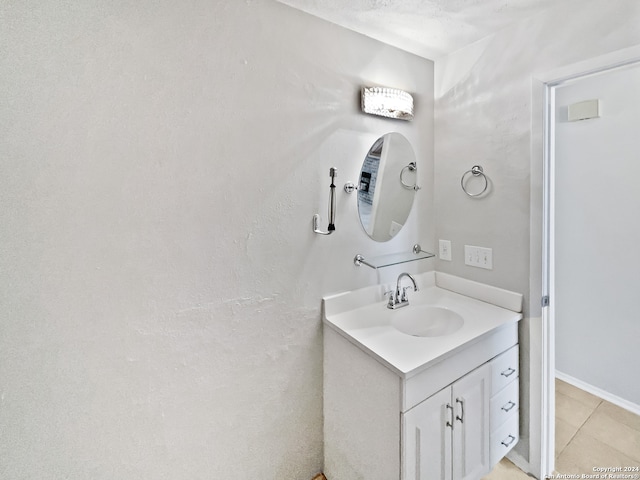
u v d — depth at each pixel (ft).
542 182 4.59
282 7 4.16
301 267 4.56
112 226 3.32
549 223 4.76
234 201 3.98
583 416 6.36
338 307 4.92
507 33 4.79
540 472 4.97
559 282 7.42
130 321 3.48
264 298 4.29
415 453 3.72
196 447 3.95
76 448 3.31
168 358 3.71
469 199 5.52
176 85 3.54
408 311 5.10
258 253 4.20
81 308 3.24
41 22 2.93
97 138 3.20
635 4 3.63
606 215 6.55
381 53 5.13
